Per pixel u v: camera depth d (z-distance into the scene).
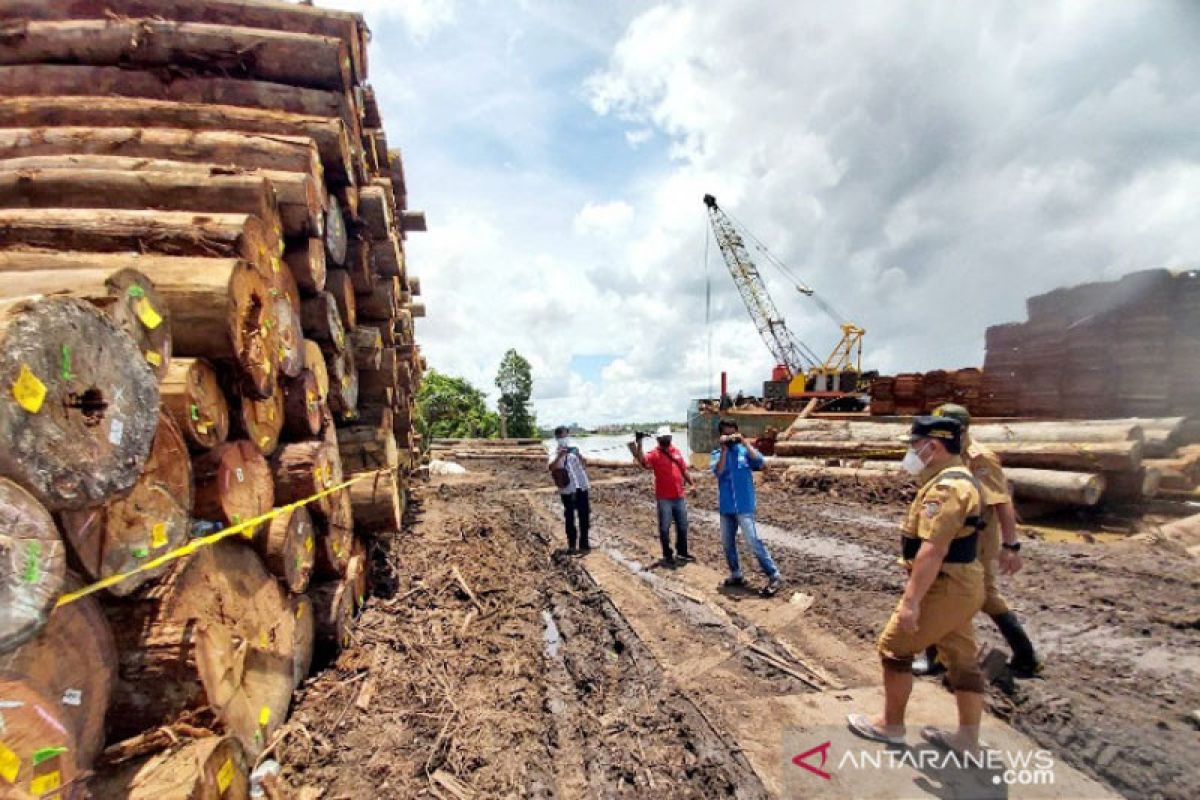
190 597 2.84
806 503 10.99
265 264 3.88
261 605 3.57
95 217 3.38
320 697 4.07
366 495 5.69
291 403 4.36
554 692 4.36
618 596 6.28
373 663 4.64
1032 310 12.63
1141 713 3.61
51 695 1.86
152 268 3.06
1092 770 3.11
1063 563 6.63
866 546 7.87
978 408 13.28
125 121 4.83
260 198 3.94
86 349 1.92
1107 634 4.77
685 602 6.04
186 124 4.91
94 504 1.95
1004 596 5.68
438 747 3.61
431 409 34.31
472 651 5.05
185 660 2.57
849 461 13.23
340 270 5.99
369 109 8.14
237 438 3.54
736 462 6.31
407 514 9.80
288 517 3.84
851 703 3.95
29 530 1.61
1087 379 11.47
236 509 3.29
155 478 2.53
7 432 1.64
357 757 3.50
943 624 3.07
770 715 3.85
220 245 3.39
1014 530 4.13
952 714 3.68
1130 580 6.01
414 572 6.84
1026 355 12.54
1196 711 3.53
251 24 5.81
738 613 5.65
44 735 1.70
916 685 4.07
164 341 2.61
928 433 3.22
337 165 5.35
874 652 4.73
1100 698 3.80
